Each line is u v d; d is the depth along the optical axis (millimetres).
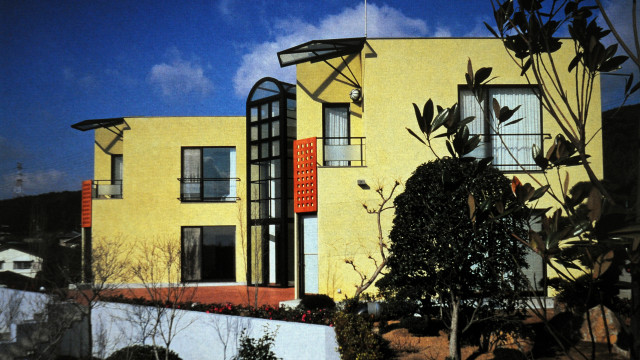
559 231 1448
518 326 7441
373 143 12602
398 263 8109
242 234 18547
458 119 1823
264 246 17375
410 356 7859
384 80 12703
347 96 14914
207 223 19219
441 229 7402
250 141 18156
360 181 12500
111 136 21031
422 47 12727
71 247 12383
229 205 19281
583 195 1451
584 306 1461
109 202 19016
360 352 7484
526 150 12219
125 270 17234
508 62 12477
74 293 11766
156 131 19609
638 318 1249
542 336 7105
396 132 12594
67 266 11844
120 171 21094
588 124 10789
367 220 12453
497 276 6902
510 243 6930
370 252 12312
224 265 19625
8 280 10789
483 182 7141
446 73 12648
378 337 8305
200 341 10898
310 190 13320
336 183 12664
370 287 12148
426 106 1805
